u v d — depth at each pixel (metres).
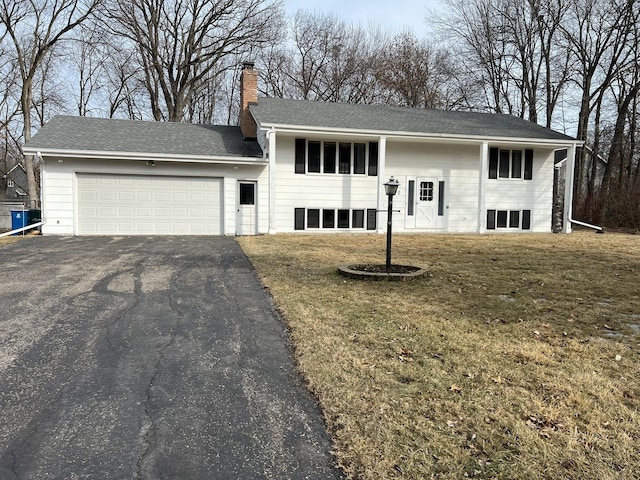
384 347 3.92
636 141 23.31
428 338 4.16
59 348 3.89
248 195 14.60
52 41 20.28
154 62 24.48
